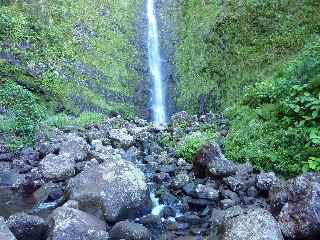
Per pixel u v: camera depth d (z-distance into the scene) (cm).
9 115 1089
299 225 559
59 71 1484
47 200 733
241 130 943
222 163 768
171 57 1802
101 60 1653
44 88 1391
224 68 1598
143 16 1964
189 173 823
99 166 708
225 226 551
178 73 1725
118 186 658
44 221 572
